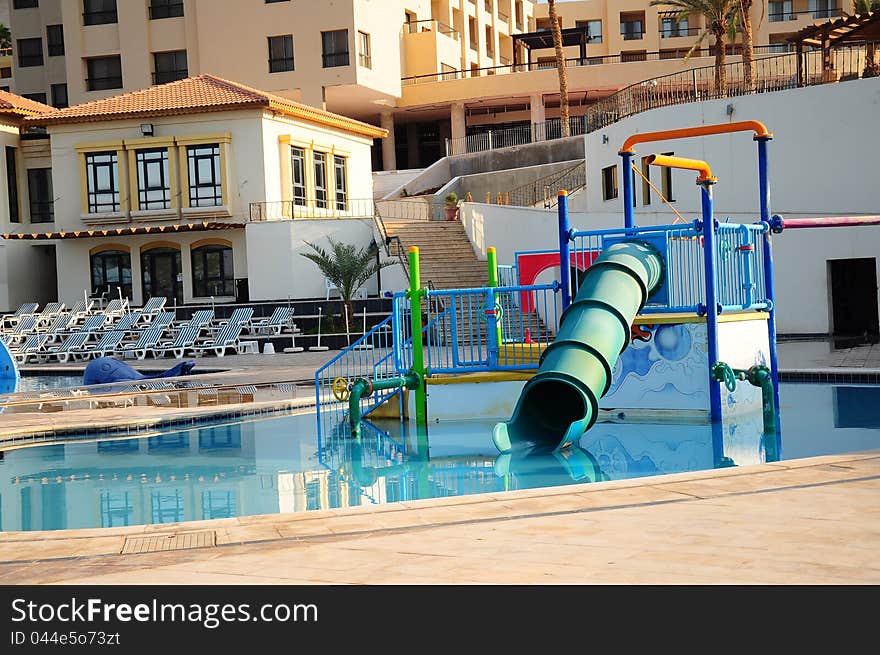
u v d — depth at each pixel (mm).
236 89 37875
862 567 5418
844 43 30922
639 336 14648
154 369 25906
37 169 40156
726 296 14500
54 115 37594
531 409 13453
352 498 9797
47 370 28062
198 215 37000
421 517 7148
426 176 47500
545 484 10047
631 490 7777
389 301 32500
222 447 13500
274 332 32594
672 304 15438
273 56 49500
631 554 5844
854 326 25859
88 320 33688
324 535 6742
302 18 48875
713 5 38469
